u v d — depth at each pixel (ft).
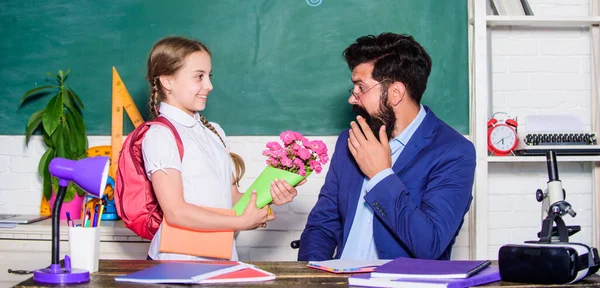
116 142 9.86
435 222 6.47
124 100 9.92
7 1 10.48
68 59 10.45
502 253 5.06
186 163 6.80
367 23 10.42
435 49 10.41
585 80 10.66
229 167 7.36
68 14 10.44
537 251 4.91
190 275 5.01
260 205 6.65
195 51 7.02
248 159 10.44
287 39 10.41
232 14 10.43
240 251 10.47
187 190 6.77
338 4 10.43
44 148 10.48
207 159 6.97
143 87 10.39
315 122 10.43
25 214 10.46
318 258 7.23
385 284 4.84
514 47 10.66
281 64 10.43
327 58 10.43
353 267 5.44
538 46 10.67
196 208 6.47
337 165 7.62
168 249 6.48
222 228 6.49
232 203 8.02
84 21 10.42
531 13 10.17
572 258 4.80
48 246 9.20
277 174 6.65
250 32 10.43
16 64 10.46
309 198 10.47
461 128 10.40
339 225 7.64
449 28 10.39
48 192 9.84
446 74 10.39
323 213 7.64
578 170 10.75
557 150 9.84
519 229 10.68
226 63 10.43
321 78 10.43
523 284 4.94
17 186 10.50
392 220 6.47
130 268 5.59
